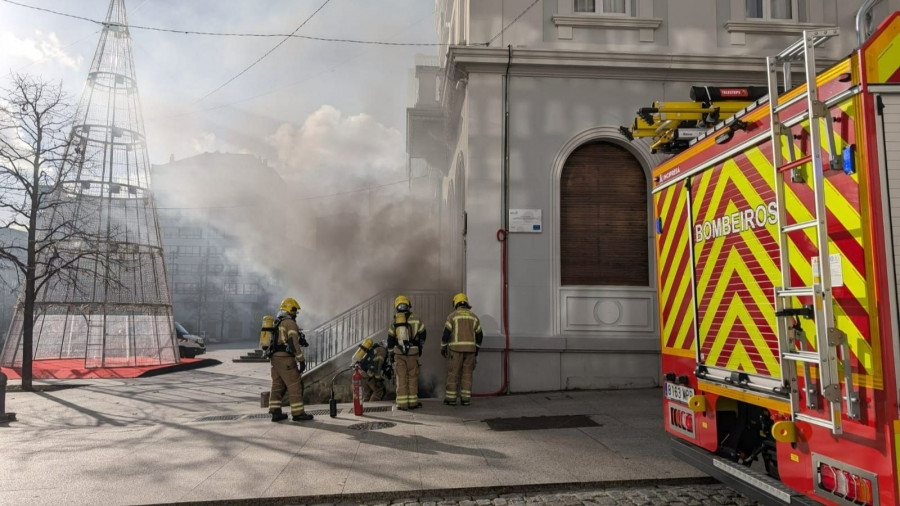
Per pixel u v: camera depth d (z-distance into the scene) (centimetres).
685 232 491
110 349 2223
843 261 310
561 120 1067
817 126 325
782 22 1092
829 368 313
